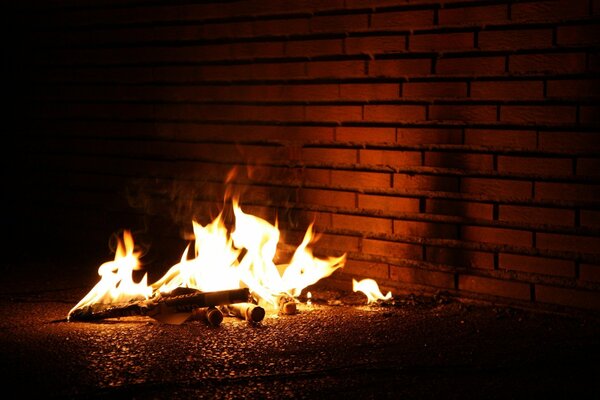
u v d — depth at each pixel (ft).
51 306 14.47
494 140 14.28
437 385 11.89
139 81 17.15
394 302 14.56
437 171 14.66
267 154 16.01
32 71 18.24
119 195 17.48
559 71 13.82
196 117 16.63
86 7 17.56
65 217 18.07
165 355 12.63
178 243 16.94
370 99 15.10
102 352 12.72
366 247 15.25
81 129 17.79
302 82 15.64
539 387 11.83
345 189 15.38
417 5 14.67
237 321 13.84
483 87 14.30
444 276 14.70
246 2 16.03
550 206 13.97
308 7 15.51
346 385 11.89
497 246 14.33
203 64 16.52
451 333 13.32
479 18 14.26
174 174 16.93
